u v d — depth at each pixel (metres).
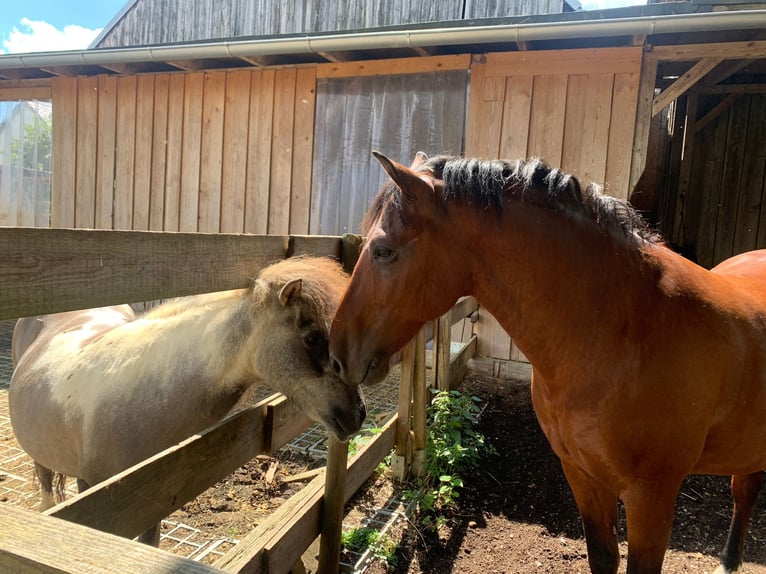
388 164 1.50
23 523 0.72
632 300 1.65
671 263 1.81
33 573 0.66
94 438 1.93
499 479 3.48
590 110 4.91
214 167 6.23
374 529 2.73
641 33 4.21
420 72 5.41
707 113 6.51
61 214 6.96
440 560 2.63
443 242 1.58
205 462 1.64
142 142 6.50
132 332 2.11
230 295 2.01
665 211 6.94
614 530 1.95
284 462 3.51
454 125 5.36
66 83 6.76
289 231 6.00
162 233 1.39
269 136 5.99
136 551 0.68
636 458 1.66
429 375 5.05
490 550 2.74
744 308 1.86
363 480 2.69
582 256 1.63
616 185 4.88
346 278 2.14
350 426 1.99
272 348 1.92
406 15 7.71
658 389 1.60
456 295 1.65
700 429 1.67
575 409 1.68
